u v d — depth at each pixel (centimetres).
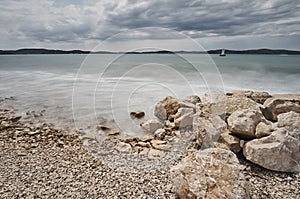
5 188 354
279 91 1102
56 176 391
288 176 380
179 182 319
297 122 470
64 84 1316
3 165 433
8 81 1492
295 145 402
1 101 982
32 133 622
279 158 389
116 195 335
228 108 585
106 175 394
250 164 414
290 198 327
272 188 349
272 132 432
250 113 489
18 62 3148
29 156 476
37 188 354
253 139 448
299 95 839
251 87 1180
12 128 672
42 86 1278
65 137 596
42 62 2897
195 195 288
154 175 392
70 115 755
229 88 1149
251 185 354
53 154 487
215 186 293
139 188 352
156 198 327
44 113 805
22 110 855
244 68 1767
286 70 1714
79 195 336
